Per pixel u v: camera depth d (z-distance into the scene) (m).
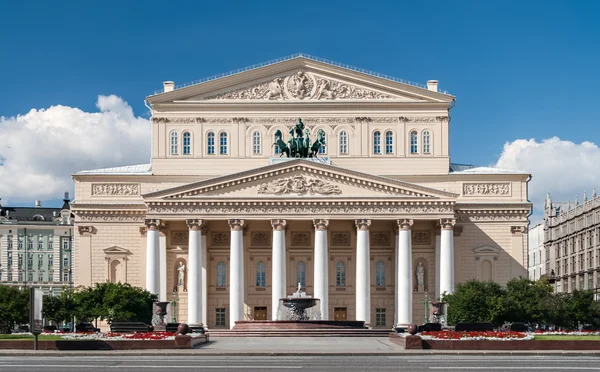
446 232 119.56
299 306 105.12
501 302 107.00
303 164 119.56
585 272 170.12
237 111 130.12
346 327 96.12
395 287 124.56
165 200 119.31
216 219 119.44
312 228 127.25
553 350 64.75
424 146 129.75
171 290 125.00
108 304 110.44
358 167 129.12
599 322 112.25
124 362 55.41
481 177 128.38
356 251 124.94
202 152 129.38
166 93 129.50
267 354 63.00
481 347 65.88
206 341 83.75
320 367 51.41
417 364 53.69
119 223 127.56
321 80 130.62
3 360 57.91
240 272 119.00
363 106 130.00
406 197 119.50
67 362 55.53
